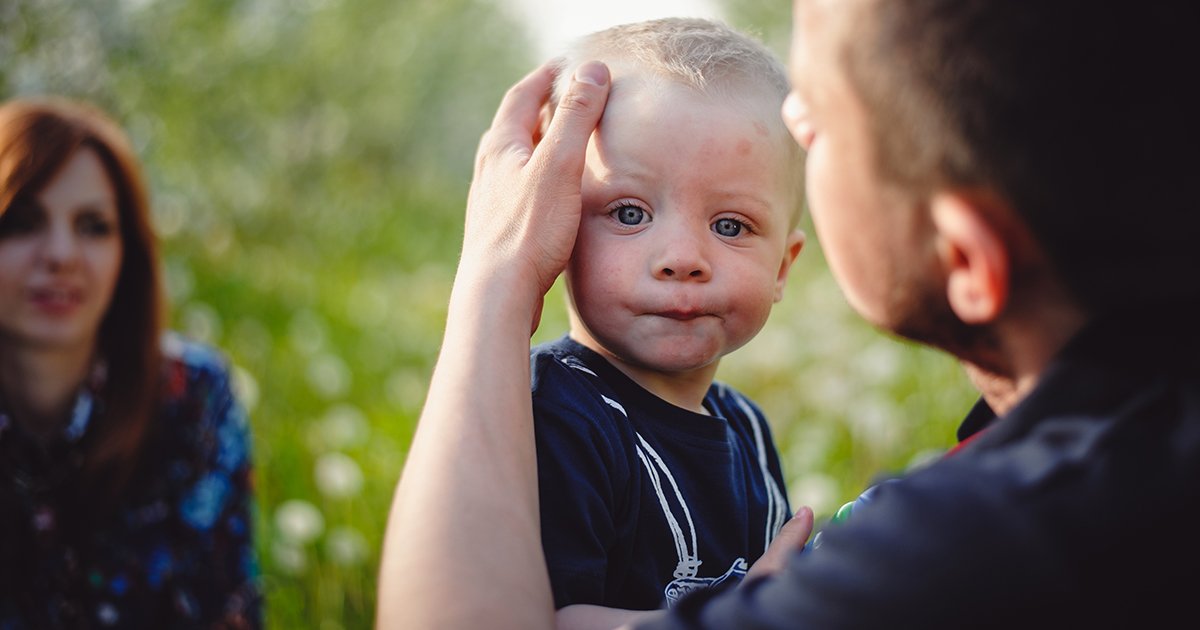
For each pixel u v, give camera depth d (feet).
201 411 8.19
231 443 8.36
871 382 12.30
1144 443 2.30
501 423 3.16
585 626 3.20
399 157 40.01
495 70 46.60
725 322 3.87
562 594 3.36
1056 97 2.32
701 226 3.83
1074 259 2.41
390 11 36.94
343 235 28.63
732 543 3.94
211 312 15.06
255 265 22.45
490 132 4.05
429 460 3.08
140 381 7.77
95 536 7.59
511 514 2.98
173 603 7.87
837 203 2.74
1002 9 2.37
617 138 3.84
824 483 9.75
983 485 2.34
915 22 2.48
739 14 22.21
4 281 7.31
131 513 7.76
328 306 19.33
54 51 20.04
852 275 2.80
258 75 27.78
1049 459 2.33
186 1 24.66
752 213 3.89
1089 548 2.23
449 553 2.86
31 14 19.36
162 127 22.84
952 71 2.41
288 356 14.66
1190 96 2.28
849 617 2.34
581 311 3.89
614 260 3.81
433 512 2.95
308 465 11.46
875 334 14.25
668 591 3.75
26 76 19.45
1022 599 2.24
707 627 2.55
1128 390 2.37
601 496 3.55
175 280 16.24
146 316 7.87
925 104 2.46
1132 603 2.23
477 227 3.70
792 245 4.37
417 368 17.19
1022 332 2.59
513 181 3.72
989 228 2.46
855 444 11.59
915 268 2.66
